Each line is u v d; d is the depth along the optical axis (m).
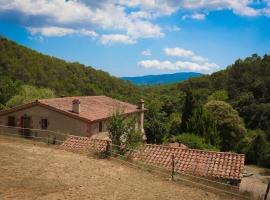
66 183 15.73
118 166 20.19
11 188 14.17
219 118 56.22
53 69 85.31
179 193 15.87
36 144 26.39
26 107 34.88
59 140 32.25
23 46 85.50
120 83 104.56
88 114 34.31
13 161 19.08
